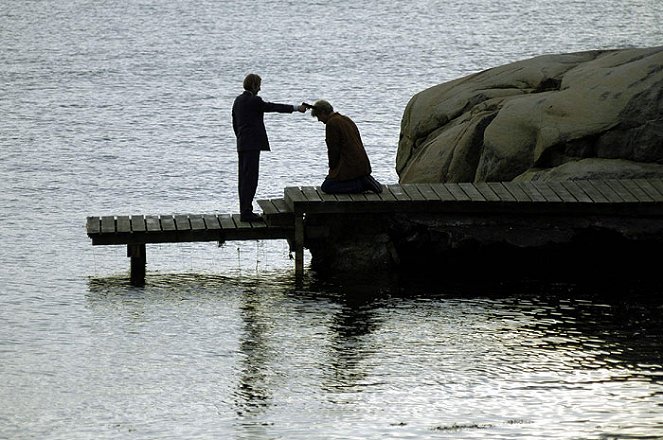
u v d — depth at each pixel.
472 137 61.19
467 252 53.97
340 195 53.94
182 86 135.62
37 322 46.72
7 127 103.94
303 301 49.53
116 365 41.47
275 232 54.31
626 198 53.34
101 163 86.62
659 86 57.25
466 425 35.53
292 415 36.62
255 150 54.53
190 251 59.72
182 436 35.03
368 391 38.66
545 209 53.16
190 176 81.75
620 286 51.31
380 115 112.38
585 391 38.25
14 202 72.62
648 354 41.84
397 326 45.72
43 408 37.31
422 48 181.25
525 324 45.78
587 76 60.31
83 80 140.38
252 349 43.16
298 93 129.25
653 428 35.03
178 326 46.09
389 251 54.62
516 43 192.00
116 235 53.09
